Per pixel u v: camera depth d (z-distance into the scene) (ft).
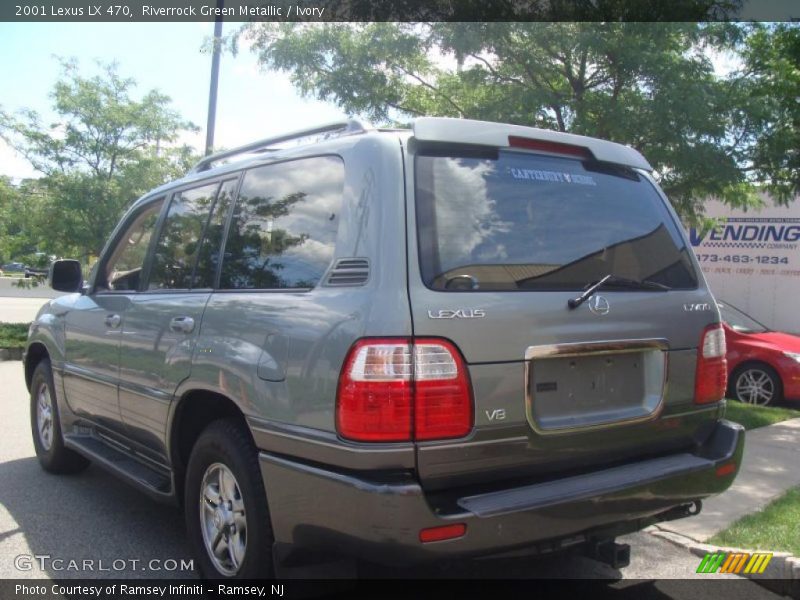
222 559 11.75
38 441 19.62
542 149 11.50
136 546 14.33
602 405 10.75
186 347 12.25
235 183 13.07
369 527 8.81
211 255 12.92
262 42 31.55
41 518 15.87
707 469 11.32
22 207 51.16
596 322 10.56
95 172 52.65
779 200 31.73
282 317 10.36
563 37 25.66
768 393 31.04
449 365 9.16
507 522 9.16
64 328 17.71
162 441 13.23
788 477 19.29
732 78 27.81
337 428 9.17
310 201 11.02
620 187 12.24
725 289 55.98
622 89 26.84
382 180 9.86
